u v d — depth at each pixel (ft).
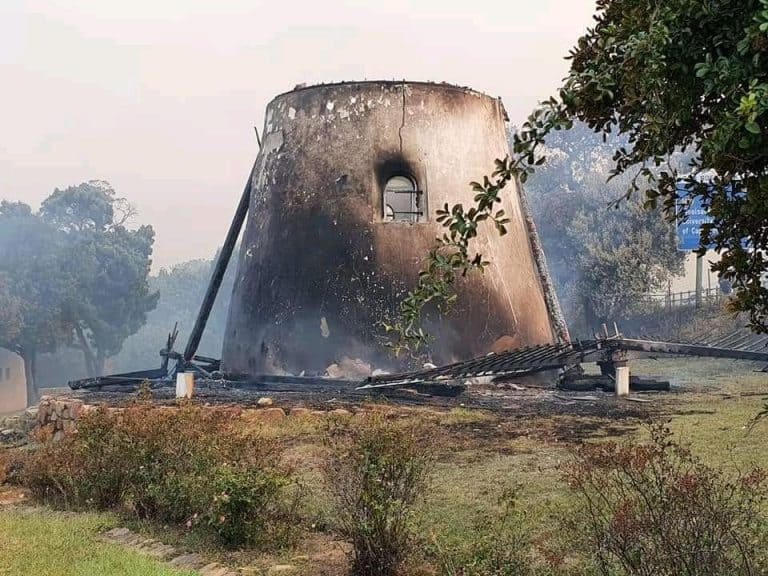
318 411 39.65
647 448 18.84
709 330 98.37
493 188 9.45
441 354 53.47
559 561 16.16
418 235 56.29
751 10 7.84
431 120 58.70
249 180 66.54
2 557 21.61
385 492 20.11
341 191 57.06
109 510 28.19
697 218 53.83
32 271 133.90
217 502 22.40
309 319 55.57
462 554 17.85
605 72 8.96
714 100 8.75
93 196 147.95
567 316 125.80
